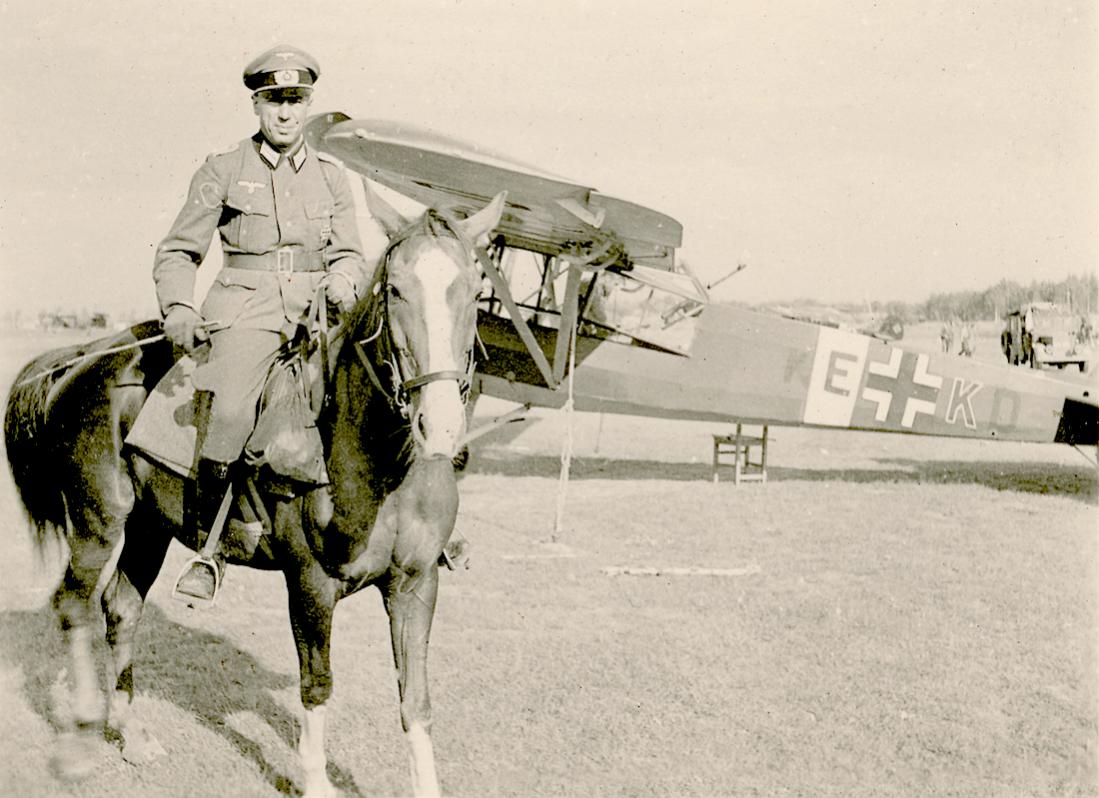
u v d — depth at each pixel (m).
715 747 4.36
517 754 4.28
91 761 4.12
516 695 4.98
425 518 3.47
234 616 6.38
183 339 3.62
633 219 8.13
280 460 3.32
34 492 4.55
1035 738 4.46
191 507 3.82
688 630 6.10
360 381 3.27
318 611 3.54
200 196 3.69
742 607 6.62
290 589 3.58
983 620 6.33
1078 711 4.79
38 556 4.67
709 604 6.69
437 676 5.25
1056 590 7.05
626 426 19.38
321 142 8.74
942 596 6.91
